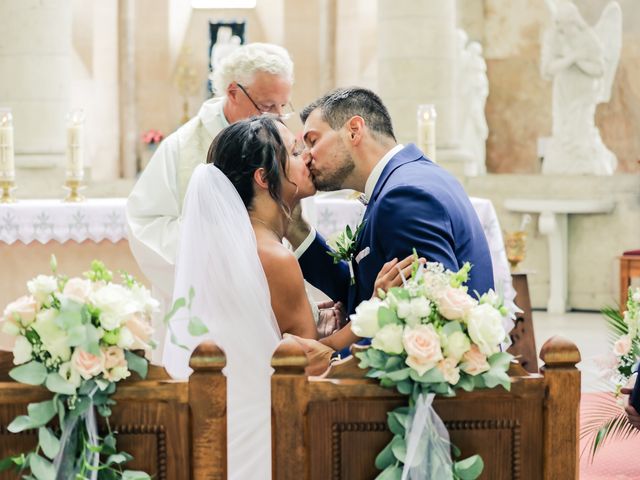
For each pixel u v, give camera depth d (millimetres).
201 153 5020
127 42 15383
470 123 12797
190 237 3334
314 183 3568
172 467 2496
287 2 15711
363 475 2502
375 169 3512
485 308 2529
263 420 3227
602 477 5305
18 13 11023
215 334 3270
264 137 3490
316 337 3459
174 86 15898
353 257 3584
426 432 2453
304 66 15711
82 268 6512
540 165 13258
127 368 2494
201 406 2484
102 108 15211
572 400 2529
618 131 12758
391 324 2500
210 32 16109
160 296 5008
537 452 2537
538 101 13258
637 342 4113
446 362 2475
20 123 11141
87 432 2475
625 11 12656
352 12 15234
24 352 2480
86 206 6328
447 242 3205
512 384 2521
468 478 2461
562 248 12125
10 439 2500
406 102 11109
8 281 6520
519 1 13242
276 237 3535
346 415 2494
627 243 12055
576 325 10992
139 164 15617
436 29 11086
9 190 6715
